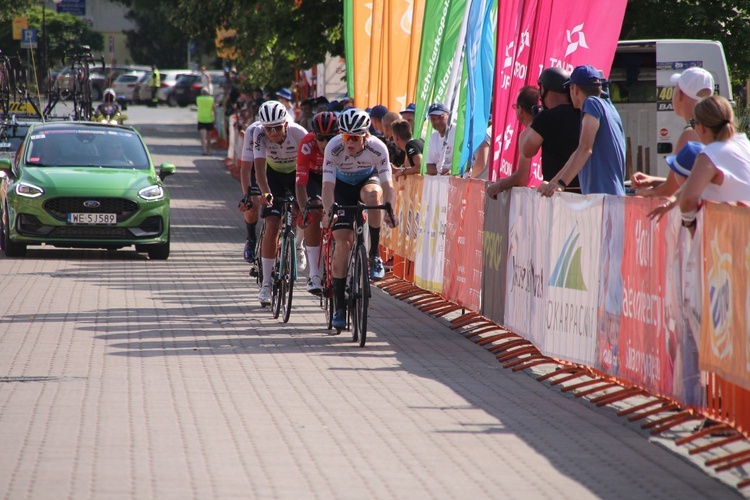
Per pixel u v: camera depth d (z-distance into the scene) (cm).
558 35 2642
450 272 2977
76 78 7662
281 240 2906
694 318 1633
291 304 3005
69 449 1566
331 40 6238
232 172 9006
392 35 4297
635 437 1708
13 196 4244
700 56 3966
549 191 2155
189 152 11431
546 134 2281
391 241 3725
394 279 3647
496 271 2578
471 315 2825
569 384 2128
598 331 1988
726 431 1620
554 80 2319
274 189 3031
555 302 2175
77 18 14662
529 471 1499
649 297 1786
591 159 2159
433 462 1536
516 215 2431
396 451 1592
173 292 3406
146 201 4275
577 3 2609
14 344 2462
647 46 4041
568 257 2112
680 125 3991
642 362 1817
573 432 1733
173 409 1833
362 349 2483
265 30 6769
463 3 3516
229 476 1443
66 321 2802
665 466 1535
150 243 4284
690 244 1639
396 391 2030
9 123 5688
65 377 2095
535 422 1797
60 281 3619
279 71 8400
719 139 1698
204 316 2925
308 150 2675
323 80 7650
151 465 1490
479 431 1727
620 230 1886
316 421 1769
